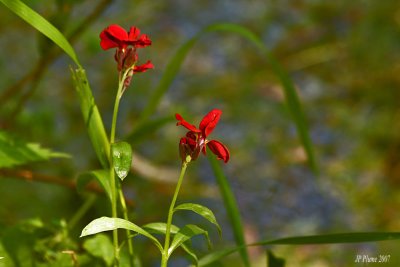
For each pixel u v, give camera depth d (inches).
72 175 70.2
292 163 85.7
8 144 37.9
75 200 62.4
